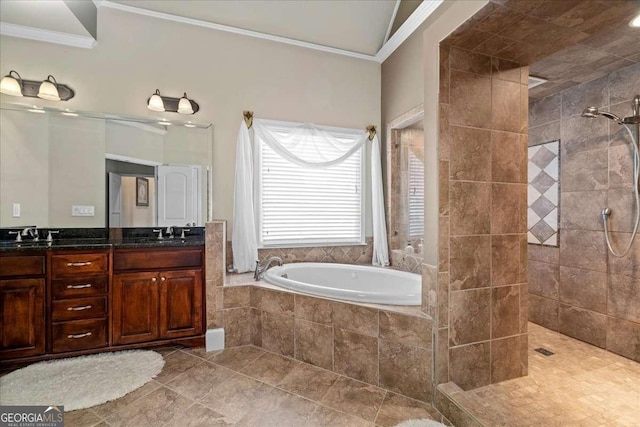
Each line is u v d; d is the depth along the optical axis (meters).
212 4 2.79
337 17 3.05
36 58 2.52
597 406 1.69
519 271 1.99
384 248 3.23
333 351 2.16
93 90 2.64
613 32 1.80
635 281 2.22
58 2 2.19
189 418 1.67
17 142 2.57
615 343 2.34
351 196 3.38
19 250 2.13
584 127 2.53
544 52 1.86
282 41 3.09
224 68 2.94
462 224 1.85
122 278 2.33
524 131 1.99
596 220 2.45
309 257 3.22
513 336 1.97
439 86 1.79
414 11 2.68
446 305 1.81
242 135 2.93
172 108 2.80
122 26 2.70
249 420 1.66
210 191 2.91
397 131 3.25
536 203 2.94
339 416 1.70
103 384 1.96
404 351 1.90
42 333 2.18
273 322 2.44
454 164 1.83
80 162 2.70
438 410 1.77
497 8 1.44
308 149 3.20
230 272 2.93
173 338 2.44
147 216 2.85
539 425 1.52
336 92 3.28
